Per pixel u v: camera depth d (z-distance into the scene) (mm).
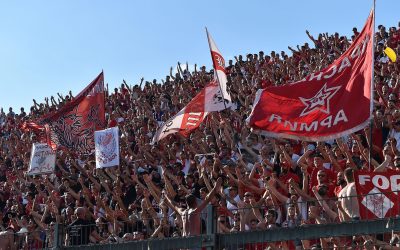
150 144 24172
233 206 15664
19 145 31000
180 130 22266
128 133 26688
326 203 12852
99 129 23594
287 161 16266
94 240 14336
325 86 13555
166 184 17250
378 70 25141
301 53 30594
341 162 15992
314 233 9336
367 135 16656
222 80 21219
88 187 23031
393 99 20000
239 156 18891
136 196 20156
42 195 22625
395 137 17312
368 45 13297
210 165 20000
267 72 29562
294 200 13617
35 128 29609
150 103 33500
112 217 16922
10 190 25688
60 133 23875
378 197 10891
